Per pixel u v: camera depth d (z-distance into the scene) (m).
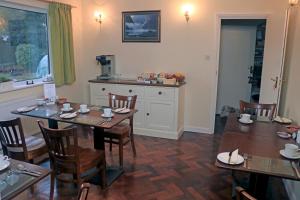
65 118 2.84
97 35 5.04
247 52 5.44
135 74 4.93
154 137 4.40
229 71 5.61
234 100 5.71
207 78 4.49
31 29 4.18
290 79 3.43
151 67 4.80
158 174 3.13
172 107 4.25
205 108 4.59
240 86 5.62
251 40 5.36
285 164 1.82
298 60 3.12
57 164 2.47
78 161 2.40
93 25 5.03
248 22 5.29
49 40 4.44
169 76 4.33
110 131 3.23
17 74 4.02
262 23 5.16
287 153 1.93
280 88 3.74
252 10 4.11
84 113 3.05
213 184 2.92
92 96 4.78
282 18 3.97
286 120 2.87
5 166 1.74
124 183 2.92
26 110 3.15
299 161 1.86
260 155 1.96
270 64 4.14
